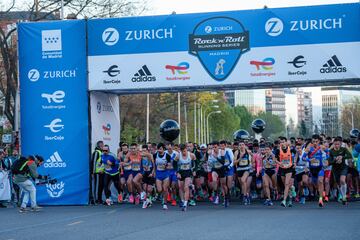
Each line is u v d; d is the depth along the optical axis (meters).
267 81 21.84
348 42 21.48
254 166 23.47
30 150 23.28
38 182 22.80
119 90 23.36
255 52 21.92
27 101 23.39
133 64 22.66
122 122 56.62
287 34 21.77
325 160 20.56
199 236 12.62
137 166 21.98
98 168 22.80
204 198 25.88
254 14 21.97
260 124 31.72
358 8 21.50
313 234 12.63
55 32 23.25
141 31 22.62
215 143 21.27
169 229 14.12
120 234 13.30
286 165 20.34
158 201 24.41
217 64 22.12
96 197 23.06
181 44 22.34
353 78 21.44
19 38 23.52
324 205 21.05
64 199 23.00
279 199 24.12
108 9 39.62
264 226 14.35
